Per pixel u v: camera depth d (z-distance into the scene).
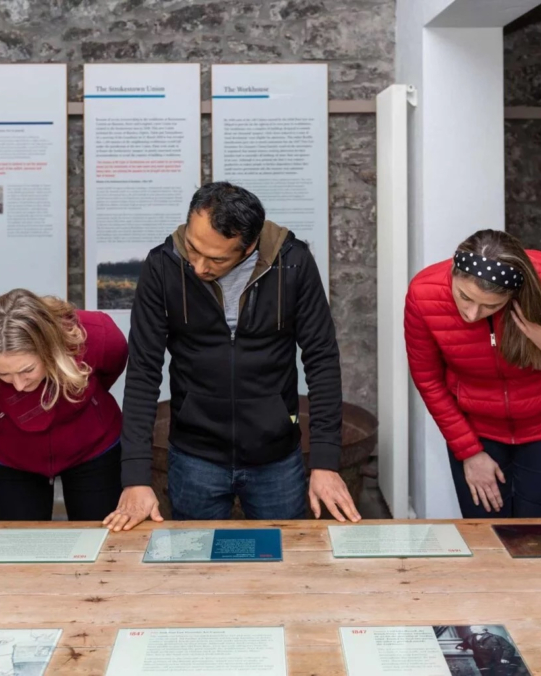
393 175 3.19
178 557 1.55
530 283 1.74
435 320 1.96
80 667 1.15
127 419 1.86
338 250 3.84
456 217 3.05
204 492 1.99
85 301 3.72
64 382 1.75
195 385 1.94
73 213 3.78
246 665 1.15
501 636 1.23
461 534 1.68
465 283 1.70
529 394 2.06
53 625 1.28
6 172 3.67
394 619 1.29
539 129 3.90
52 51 3.71
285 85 3.66
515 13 2.82
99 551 1.59
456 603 1.35
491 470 2.16
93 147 3.66
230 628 1.26
